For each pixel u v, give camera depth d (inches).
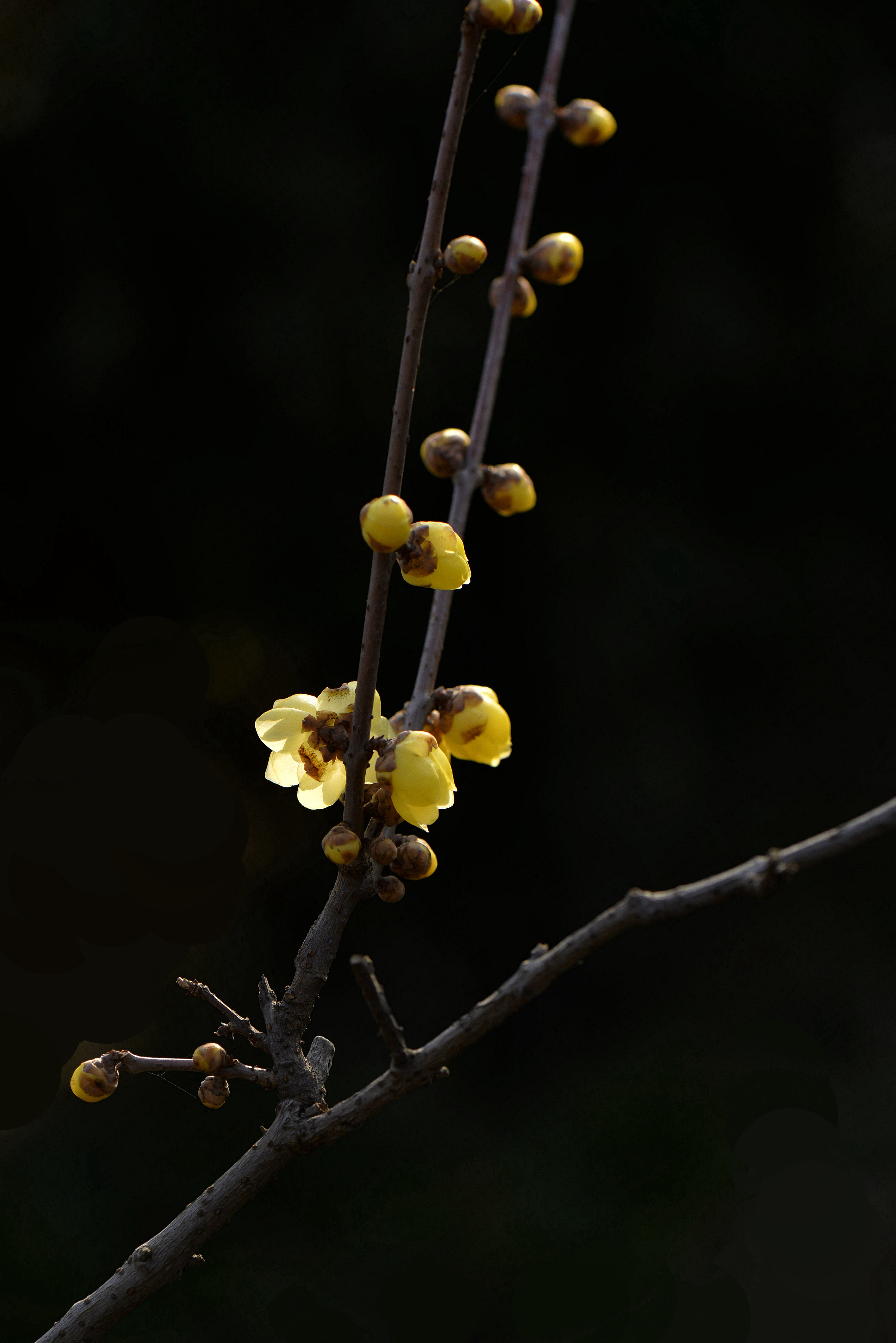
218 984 135.2
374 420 123.3
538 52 120.5
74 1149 116.2
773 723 132.8
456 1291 101.2
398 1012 136.6
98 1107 122.3
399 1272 102.9
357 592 135.0
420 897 142.8
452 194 123.7
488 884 141.8
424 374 122.9
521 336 125.8
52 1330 38.5
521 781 137.1
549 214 125.7
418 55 118.4
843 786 134.6
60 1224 105.7
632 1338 96.4
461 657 137.9
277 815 145.9
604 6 120.6
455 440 39.8
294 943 140.0
